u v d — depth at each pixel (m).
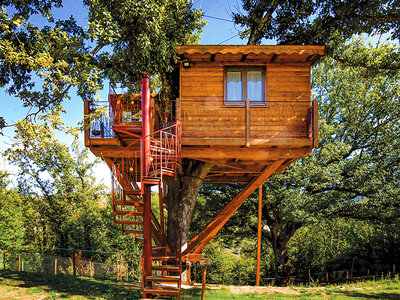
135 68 11.28
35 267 21.91
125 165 13.42
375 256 26.83
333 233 32.84
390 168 23.50
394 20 13.32
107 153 11.52
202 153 11.28
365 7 13.02
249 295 11.31
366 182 22.62
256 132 11.26
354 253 28.97
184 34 13.48
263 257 35.31
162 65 11.30
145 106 9.67
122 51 10.91
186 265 12.85
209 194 26.66
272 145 10.95
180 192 13.67
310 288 13.49
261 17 15.28
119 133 10.76
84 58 10.17
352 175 23.94
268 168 12.11
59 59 9.95
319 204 23.67
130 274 25.61
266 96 11.53
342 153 23.62
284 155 11.37
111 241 31.39
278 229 28.23
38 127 9.20
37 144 9.61
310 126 11.13
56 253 31.41
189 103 11.45
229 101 11.54
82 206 29.52
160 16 10.55
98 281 12.29
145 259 8.88
